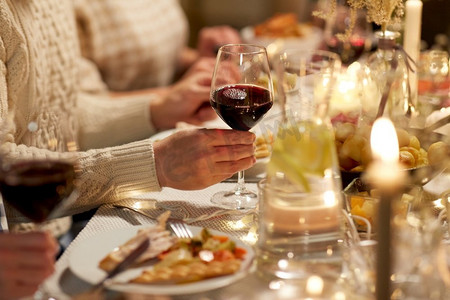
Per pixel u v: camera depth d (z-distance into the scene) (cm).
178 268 98
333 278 101
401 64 147
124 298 93
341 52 229
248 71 136
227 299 96
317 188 103
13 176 97
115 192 138
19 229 157
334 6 153
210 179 137
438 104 174
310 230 103
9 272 94
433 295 91
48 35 196
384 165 79
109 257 102
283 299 95
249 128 141
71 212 140
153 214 130
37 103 181
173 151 137
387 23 148
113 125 237
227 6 490
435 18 237
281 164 103
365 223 116
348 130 132
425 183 131
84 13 304
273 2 480
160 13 341
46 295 96
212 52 332
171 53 347
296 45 292
